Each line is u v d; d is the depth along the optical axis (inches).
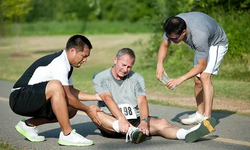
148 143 657.0
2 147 648.4
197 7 1517.0
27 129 677.3
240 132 732.7
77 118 853.2
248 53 1387.8
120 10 4746.6
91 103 1031.0
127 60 636.7
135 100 666.8
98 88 661.3
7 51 2516.0
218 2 1504.7
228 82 1233.4
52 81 620.4
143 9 4660.4
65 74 628.4
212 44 727.1
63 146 651.5
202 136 639.8
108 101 648.4
